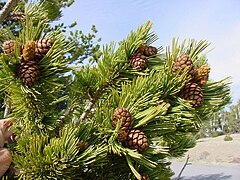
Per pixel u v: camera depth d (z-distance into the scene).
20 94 0.50
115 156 0.55
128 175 0.55
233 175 5.92
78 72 0.63
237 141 10.63
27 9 1.01
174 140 0.54
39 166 0.46
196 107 0.55
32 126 0.52
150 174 0.57
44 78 0.51
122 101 0.52
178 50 0.58
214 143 9.90
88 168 0.53
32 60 0.50
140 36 0.62
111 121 0.51
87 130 0.51
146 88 0.53
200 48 0.60
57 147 0.46
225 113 16.97
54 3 1.06
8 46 0.50
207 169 6.34
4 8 0.88
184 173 5.75
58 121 0.57
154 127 0.51
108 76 0.61
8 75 0.49
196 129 0.59
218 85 0.59
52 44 0.51
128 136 0.49
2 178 0.47
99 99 0.62
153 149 0.49
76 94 0.62
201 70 0.56
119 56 0.62
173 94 0.53
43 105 0.53
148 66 0.63
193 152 8.33
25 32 0.54
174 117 0.52
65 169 0.47
